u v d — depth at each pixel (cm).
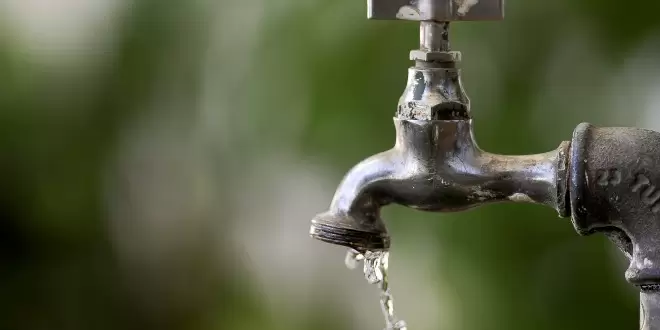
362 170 80
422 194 79
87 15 159
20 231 164
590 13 124
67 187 163
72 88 162
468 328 134
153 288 165
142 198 163
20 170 163
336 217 80
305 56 140
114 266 164
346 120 137
